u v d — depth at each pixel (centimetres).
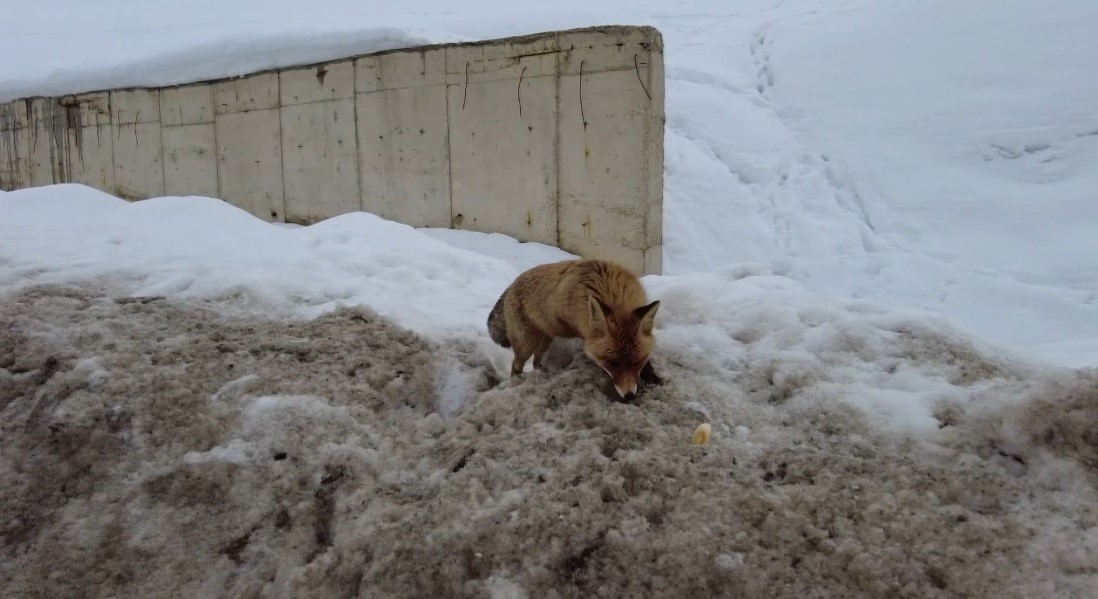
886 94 807
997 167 671
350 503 181
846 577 146
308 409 212
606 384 209
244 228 385
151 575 180
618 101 501
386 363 241
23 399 228
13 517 198
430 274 348
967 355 208
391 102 606
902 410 186
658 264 525
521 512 166
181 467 199
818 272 573
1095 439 167
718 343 229
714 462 178
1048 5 860
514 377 224
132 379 228
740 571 148
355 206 645
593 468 175
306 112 655
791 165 739
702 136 795
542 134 538
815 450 179
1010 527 151
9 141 876
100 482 201
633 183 504
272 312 284
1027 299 496
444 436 201
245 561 179
